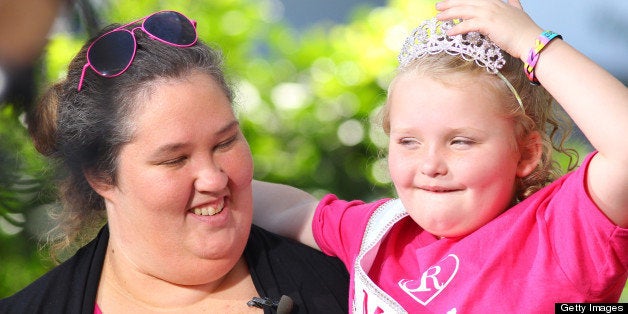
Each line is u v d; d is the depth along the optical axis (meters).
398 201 4.68
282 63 7.59
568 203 3.95
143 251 4.50
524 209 4.20
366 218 4.68
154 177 4.33
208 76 4.41
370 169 7.16
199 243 4.47
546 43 3.97
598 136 3.77
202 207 4.45
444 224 4.22
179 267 4.51
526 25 4.06
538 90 4.30
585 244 3.90
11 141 5.73
